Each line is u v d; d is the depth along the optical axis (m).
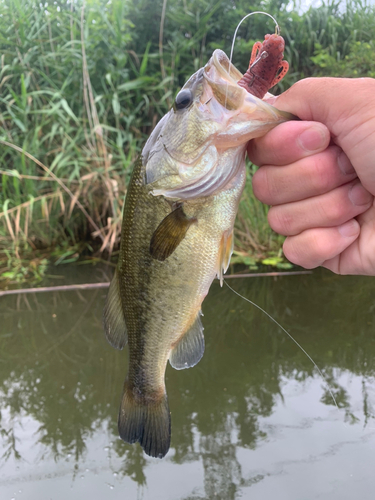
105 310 0.28
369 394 0.40
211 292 0.65
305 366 0.45
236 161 0.21
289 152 0.20
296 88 0.20
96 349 0.50
